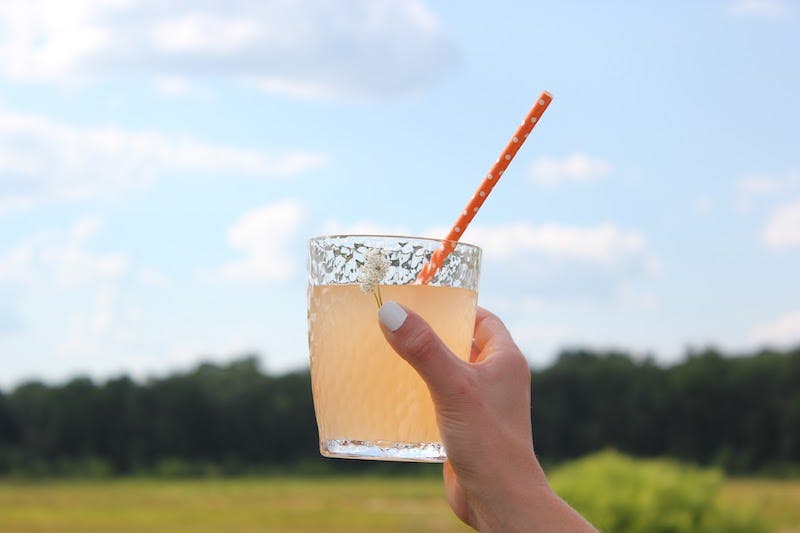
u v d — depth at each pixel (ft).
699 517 63.87
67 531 180.55
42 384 312.91
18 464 305.53
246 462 309.22
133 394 312.91
